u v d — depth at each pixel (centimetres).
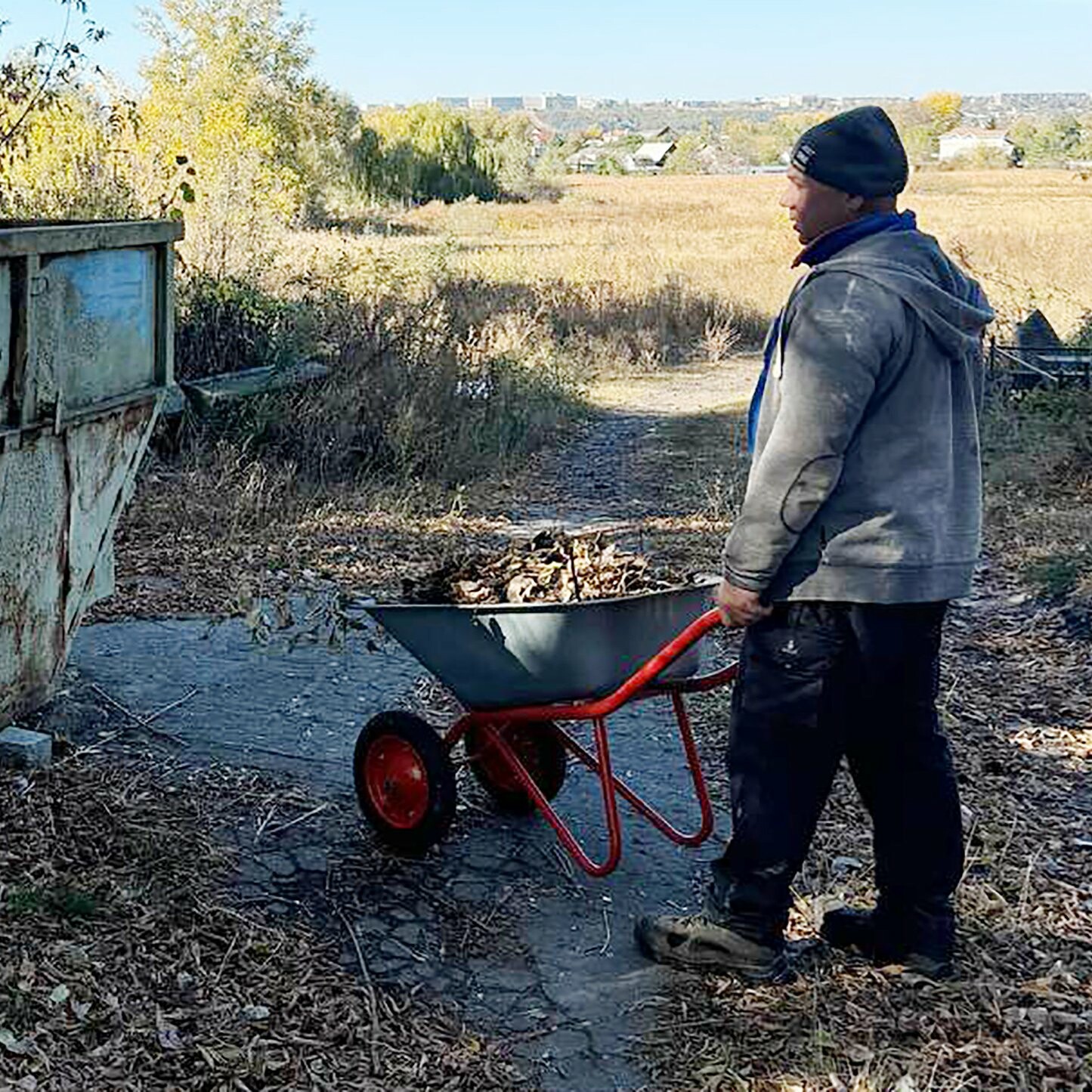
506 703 456
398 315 1553
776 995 405
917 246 383
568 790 555
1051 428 1299
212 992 391
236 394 1159
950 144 13825
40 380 503
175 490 1036
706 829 473
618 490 1280
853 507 373
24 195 1262
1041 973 422
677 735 622
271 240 1744
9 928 403
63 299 512
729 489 1225
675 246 3994
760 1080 367
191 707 616
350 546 956
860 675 385
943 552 380
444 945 434
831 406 361
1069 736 637
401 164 7494
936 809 406
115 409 555
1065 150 13462
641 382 2144
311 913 445
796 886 473
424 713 633
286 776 547
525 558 486
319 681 664
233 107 4144
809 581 377
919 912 414
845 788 557
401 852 484
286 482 1081
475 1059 375
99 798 503
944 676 725
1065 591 852
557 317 2430
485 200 7912
